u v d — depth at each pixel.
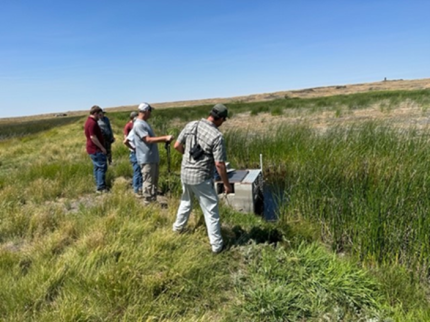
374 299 2.72
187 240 3.61
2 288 2.67
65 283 2.78
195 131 3.29
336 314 2.50
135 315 2.40
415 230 3.49
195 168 3.29
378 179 4.66
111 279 2.71
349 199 4.28
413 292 2.88
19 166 9.54
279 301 2.57
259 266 3.19
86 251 3.30
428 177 3.98
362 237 3.69
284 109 25.03
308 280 2.89
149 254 3.23
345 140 7.54
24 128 35.81
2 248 3.57
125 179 7.06
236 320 2.49
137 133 4.74
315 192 4.73
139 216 4.26
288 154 7.82
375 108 20.22
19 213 4.43
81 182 6.41
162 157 7.50
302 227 4.34
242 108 29.20
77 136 16.88
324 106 24.00
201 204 3.45
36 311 2.46
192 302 2.69
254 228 4.07
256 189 5.49
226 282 3.00
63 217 4.48
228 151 8.72
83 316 2.36
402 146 6.39
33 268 3.04
